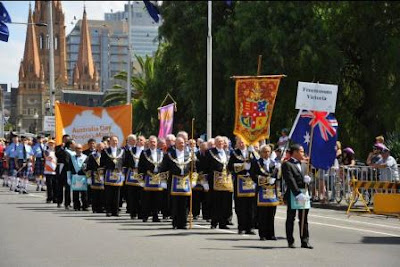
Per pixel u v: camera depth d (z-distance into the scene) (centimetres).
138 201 2181
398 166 2523
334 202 2647
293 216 1545
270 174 1672
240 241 1647
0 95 3706
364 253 1466
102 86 13050
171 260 1342
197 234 1780
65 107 2689
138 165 2106
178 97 5134
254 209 1877
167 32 4525
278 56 3819
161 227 1939
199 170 2027
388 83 3938
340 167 2630
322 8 4019
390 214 2230
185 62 4438
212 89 4325
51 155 2700
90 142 2492
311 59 3766
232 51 4066
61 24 12131
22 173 3188
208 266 1277
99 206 2350
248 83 1994
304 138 2284
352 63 4206
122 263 1301
